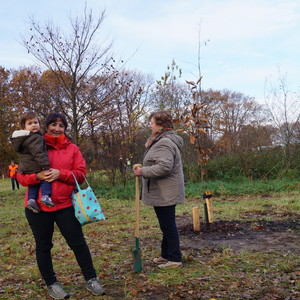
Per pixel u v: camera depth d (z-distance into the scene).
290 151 14.41
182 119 6.38
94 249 5.44
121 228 6.86
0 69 29.27
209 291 3.51
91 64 13.48
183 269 4.17
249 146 15.23
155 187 4.11
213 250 4.96
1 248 5.95
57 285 3.56
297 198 9.38
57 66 13.23
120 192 12.83
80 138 14.55
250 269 4.07
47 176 3.30
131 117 14.34
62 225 3.46
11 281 4.23
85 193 3.40
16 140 3.30
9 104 23.23
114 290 3.69
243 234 5.79
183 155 14.86
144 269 4.27
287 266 4.04
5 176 43.62
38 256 3.54
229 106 41.84
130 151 14.45
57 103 14.45
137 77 25.02
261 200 9.52
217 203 9.41
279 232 5.81
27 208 3.48
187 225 6.59
